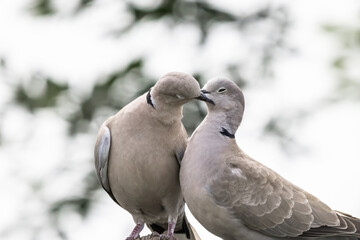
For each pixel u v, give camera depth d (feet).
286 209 39.70
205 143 39.70
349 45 52.80
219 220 39.47
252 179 39.63
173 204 41.34
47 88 55.77
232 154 39.99
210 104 40.55
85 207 55.01
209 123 40.29
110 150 40.75
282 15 55.01
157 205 41.57
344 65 52.90
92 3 55.16
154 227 43.68
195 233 43.45
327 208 40.22
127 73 54.39
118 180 40.78
